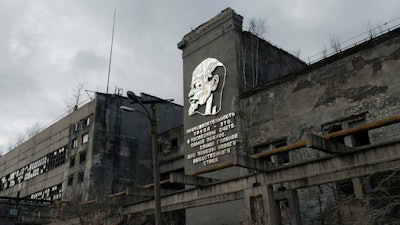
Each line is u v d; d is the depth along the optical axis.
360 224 17.42
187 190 20.55
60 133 48.56
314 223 21.20
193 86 30.70
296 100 24.16
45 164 49.62
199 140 28.73
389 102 19.94
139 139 44.62
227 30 29.53
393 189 17.52
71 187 42.38
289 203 16.38
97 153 41.22
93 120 42.66
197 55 31.58
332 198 20.84
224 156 26.56
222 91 28.28
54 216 30.41
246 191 17.83
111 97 44.41
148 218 26.69
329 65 23.08
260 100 26.03
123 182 41.56
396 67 20.12
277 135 24.47
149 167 44.22
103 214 26.11
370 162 13.99
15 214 36.41
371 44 21.38
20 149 57.31
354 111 21.20
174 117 48.34
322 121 22.52
